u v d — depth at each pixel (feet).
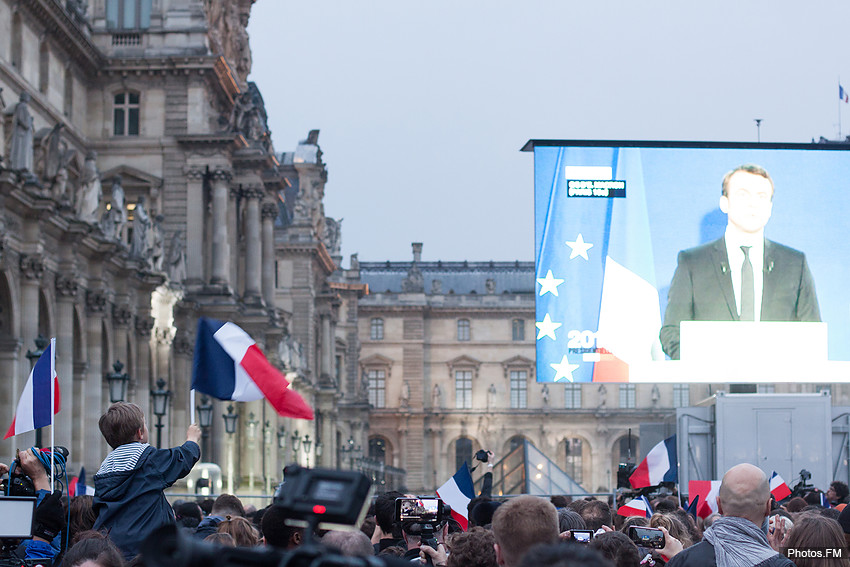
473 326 585.22
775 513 55.01
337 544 33.53
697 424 137.69
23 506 38.29
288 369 324.19
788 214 133.18
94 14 268.41
